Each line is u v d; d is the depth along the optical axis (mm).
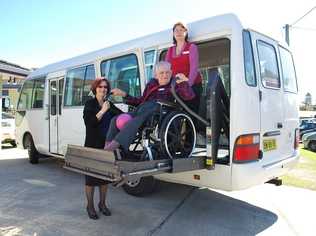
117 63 5988
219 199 5559
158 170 3666
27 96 9148
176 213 4844
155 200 5434
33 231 4160
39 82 8570
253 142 4309
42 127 8344
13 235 4039
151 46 5297
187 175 4625
